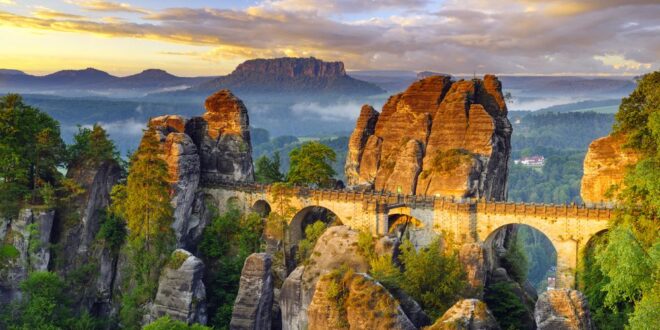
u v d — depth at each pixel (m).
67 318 93.38
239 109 120.81
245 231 108.81
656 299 53.22
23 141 102.81
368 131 128.62
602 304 82.94
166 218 100.62
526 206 93.88
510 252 111.00
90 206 104.12
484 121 107.94
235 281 102.25
